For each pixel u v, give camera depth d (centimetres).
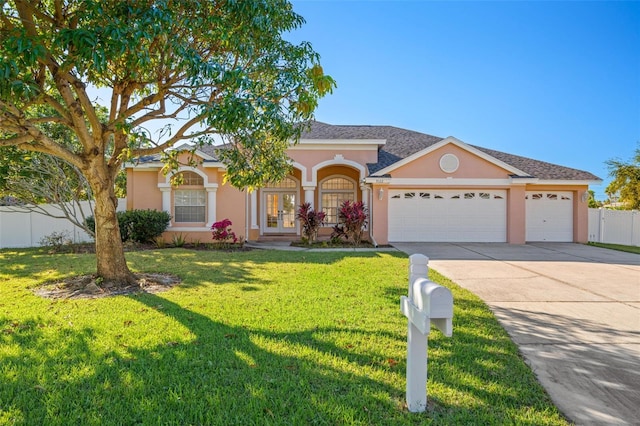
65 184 1312
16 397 307
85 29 465
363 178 1692
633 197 2217
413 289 284
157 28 512
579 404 312
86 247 1418
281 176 893
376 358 395
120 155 777
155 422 276
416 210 1658
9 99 476
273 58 722
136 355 393
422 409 291
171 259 1104
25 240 1524
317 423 276
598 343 454
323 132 1936
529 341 460
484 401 312
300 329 483
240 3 601
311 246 1551
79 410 289
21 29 486
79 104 718
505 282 825
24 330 469
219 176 1625
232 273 891
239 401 306
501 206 1655
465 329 498
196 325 495
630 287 778
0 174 1211
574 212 1725
